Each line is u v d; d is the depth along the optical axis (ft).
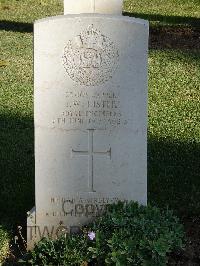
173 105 12.10
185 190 9.14
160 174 9.53
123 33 7.38
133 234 7.38
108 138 7.71
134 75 7.51
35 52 7.43
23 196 9.00
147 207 7.84
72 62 7.46
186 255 7.84
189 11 19.76
